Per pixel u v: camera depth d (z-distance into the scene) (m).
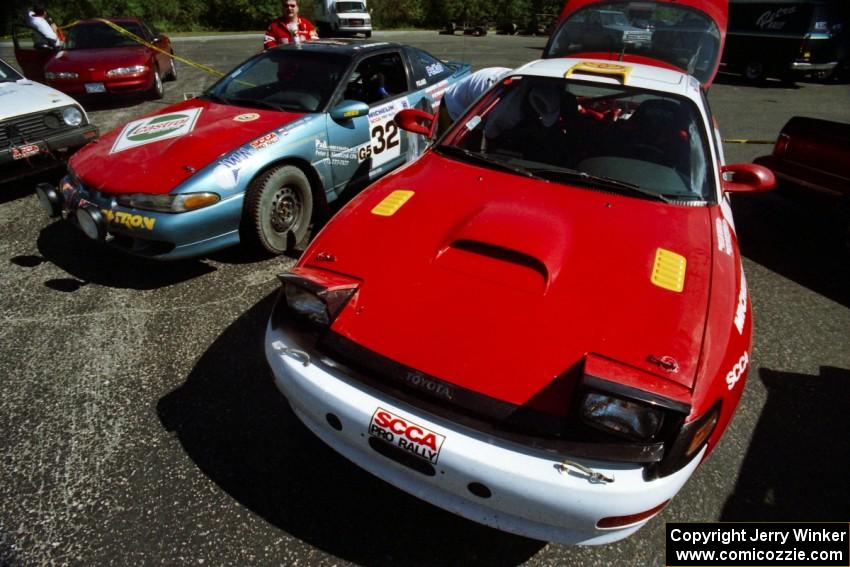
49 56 7.44
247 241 3.29
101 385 2.38
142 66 7.52
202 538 1.76
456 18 36.19
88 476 1.94
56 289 3.09
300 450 2.10
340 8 22.25
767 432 2.37
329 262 1.84
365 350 1.61
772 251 4.09
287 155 3.29
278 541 1.77
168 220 2.84
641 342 1.53
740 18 12.47
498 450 1.43
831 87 12.42
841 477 2.16
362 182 3.99
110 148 3.27
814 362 2.86
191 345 2.66
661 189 2.28
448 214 2.02
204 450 2.07
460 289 1.68
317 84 3.75
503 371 1.50
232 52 14.69
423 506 1.93
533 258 1.74
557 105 2.65
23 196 4.41
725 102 9.91
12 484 1.90
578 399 1.42
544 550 1.81
